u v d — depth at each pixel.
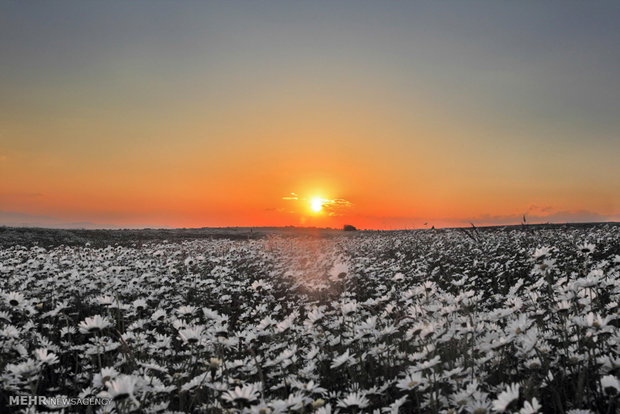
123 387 2.77
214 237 39.25
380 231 39.59
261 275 12.40
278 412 2.84
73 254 14.94
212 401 3.59
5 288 9.01
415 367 3.23
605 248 13.34
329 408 2.86
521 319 3.60
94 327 3.88
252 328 6.07
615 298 4.48
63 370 4.82
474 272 11.77
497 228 25.95
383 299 5.74
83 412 3.90
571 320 3.54
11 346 4.29
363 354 4.38
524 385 3.09
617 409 2.56
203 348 4.66
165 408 3.45
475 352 3.77
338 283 9.69
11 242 25.59
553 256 10.85
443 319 4.46
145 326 6.38
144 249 18.20
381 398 3.61
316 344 4.93
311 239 33.62
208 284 9.67
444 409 3.01
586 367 3.09
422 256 14.00
